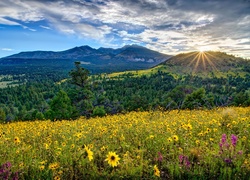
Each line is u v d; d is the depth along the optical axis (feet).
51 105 120.57
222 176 16.84
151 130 29.89
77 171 18.40
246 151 20.70
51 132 33.76
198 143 22.94
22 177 17.11
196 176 16.90
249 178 15.76
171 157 20.74
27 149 23.16
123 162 19.16
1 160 19.93
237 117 35.27
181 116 44.62
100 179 16.97
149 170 17.83
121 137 25.84
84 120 58.59
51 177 17.10
